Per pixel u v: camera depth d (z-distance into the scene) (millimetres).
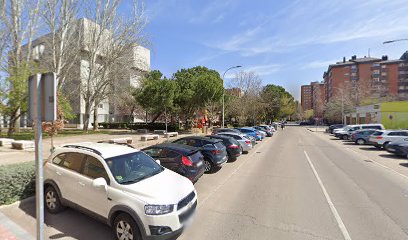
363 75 91438
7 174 5918
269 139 28859
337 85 95375
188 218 4684
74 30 25016
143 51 40562
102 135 26984
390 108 35781
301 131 47500
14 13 20672
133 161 5535
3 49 20578
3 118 23906
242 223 5469
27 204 6082
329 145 22172
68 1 22922
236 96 45375
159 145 8711
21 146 14891
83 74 30562
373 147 20516
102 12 27172
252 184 8719
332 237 4875
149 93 30141
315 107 110750
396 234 4992
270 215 5922
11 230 4801
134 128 42281
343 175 10117
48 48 23266
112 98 33594
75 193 5195
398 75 87625
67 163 5613
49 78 3037
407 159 14297
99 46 28203
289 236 4898
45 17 22391
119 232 4473
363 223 5492
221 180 9305
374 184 8727
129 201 4348
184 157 8008
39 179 3139
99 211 4770
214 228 5219
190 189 5102
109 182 4766
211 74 38406
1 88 17406
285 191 7863
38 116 3088
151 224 4133
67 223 5234
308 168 11586
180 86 34094
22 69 17641
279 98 68125
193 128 36406
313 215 5926
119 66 28688
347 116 55594
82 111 46594
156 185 4801
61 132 30422
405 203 6766
